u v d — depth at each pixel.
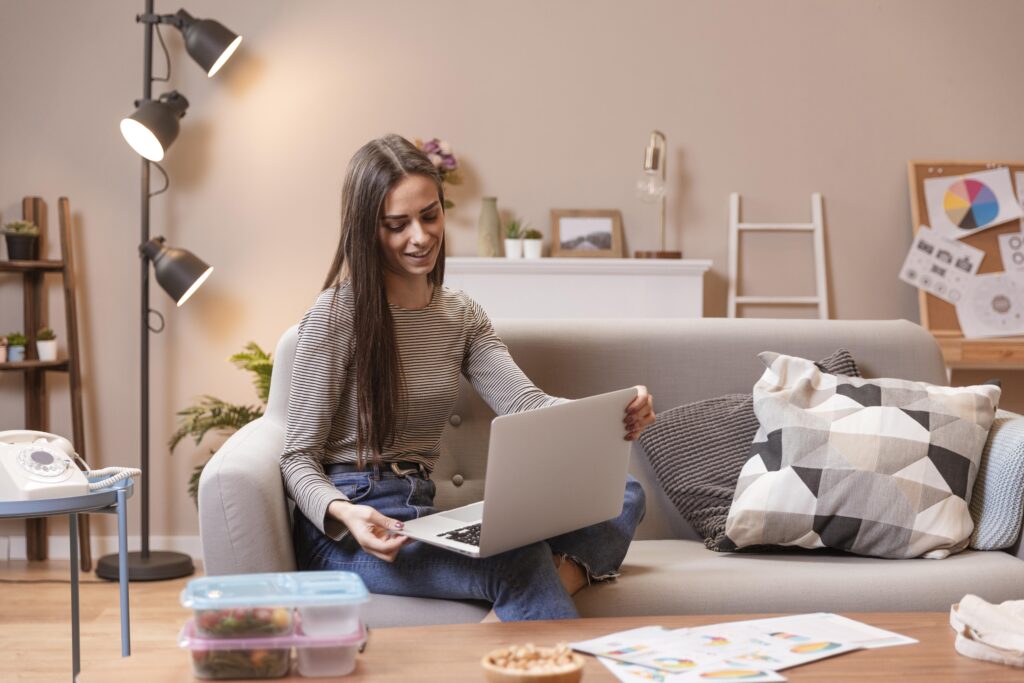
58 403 3.89
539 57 4.06
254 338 3.97
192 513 3.94
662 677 1.19
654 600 1.74
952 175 4.11
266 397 3.62
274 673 1.21
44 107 3.88
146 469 3.67
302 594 1.21
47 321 3.88
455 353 1.92
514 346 2.23
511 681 1.10
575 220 4.05
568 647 1.19
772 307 4.16
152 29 3.78
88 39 3.89
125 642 1.97
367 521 1.58
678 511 2.22
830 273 4.17
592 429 1.63
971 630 1.32
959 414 2.03
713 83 4.11
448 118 4.04
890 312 4.18
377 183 1.74
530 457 1.52
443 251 1.94
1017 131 4.17
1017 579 1.83
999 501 1.96
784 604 1.76
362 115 4.00
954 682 1.20
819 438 2.02
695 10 4.09
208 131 3.95
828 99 4.14
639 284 3.88
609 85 4.08
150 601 3.26
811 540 1.96
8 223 3.74
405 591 1.66
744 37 4.11
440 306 1.91
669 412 2.24
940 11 4.14
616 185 4.09
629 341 2.29
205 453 3.94
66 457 1.93
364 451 1.79
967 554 1.95
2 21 3.87
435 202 1.78
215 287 3.96
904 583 1.79
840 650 1.30
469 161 4.05
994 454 2.00
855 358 2.34
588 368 2.25
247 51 3.96
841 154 4.15
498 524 1.51
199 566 3.86
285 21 3.97
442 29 4.03
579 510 1.67
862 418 2.04
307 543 1.74
